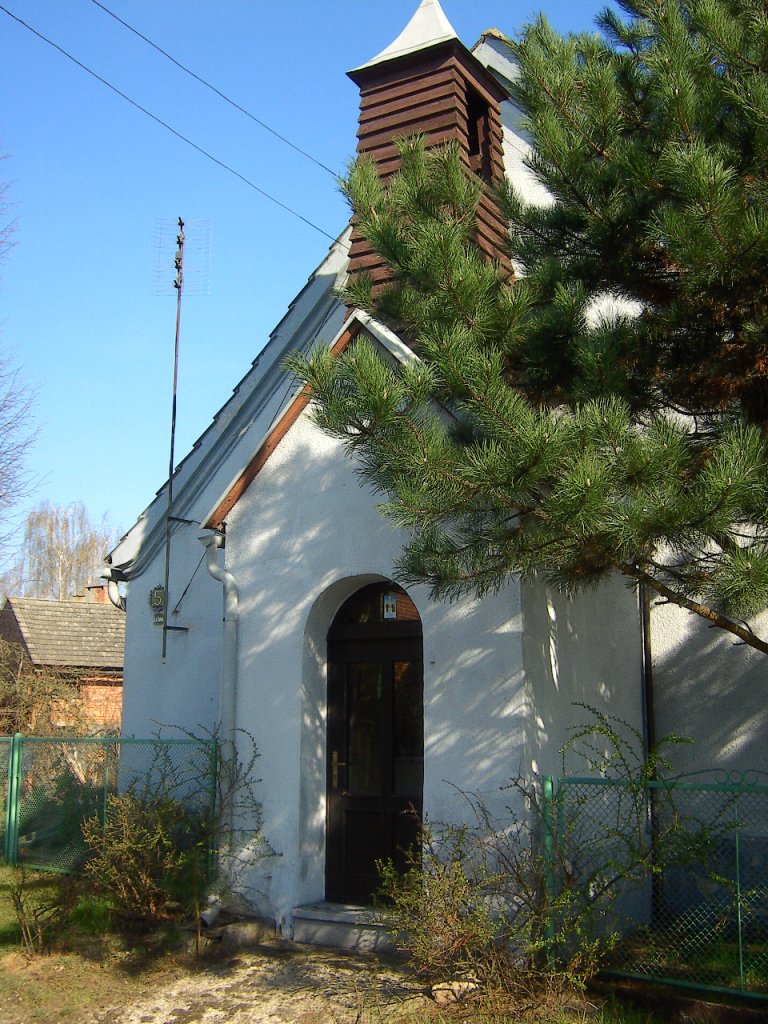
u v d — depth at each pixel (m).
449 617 7.46
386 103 10.40
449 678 7.37
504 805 6.91
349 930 7.54
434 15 10.60
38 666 21.30
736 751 8.76
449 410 6.29
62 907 8.04
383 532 8.00
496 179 7.28
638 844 6.53
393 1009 6.16
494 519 5.82
